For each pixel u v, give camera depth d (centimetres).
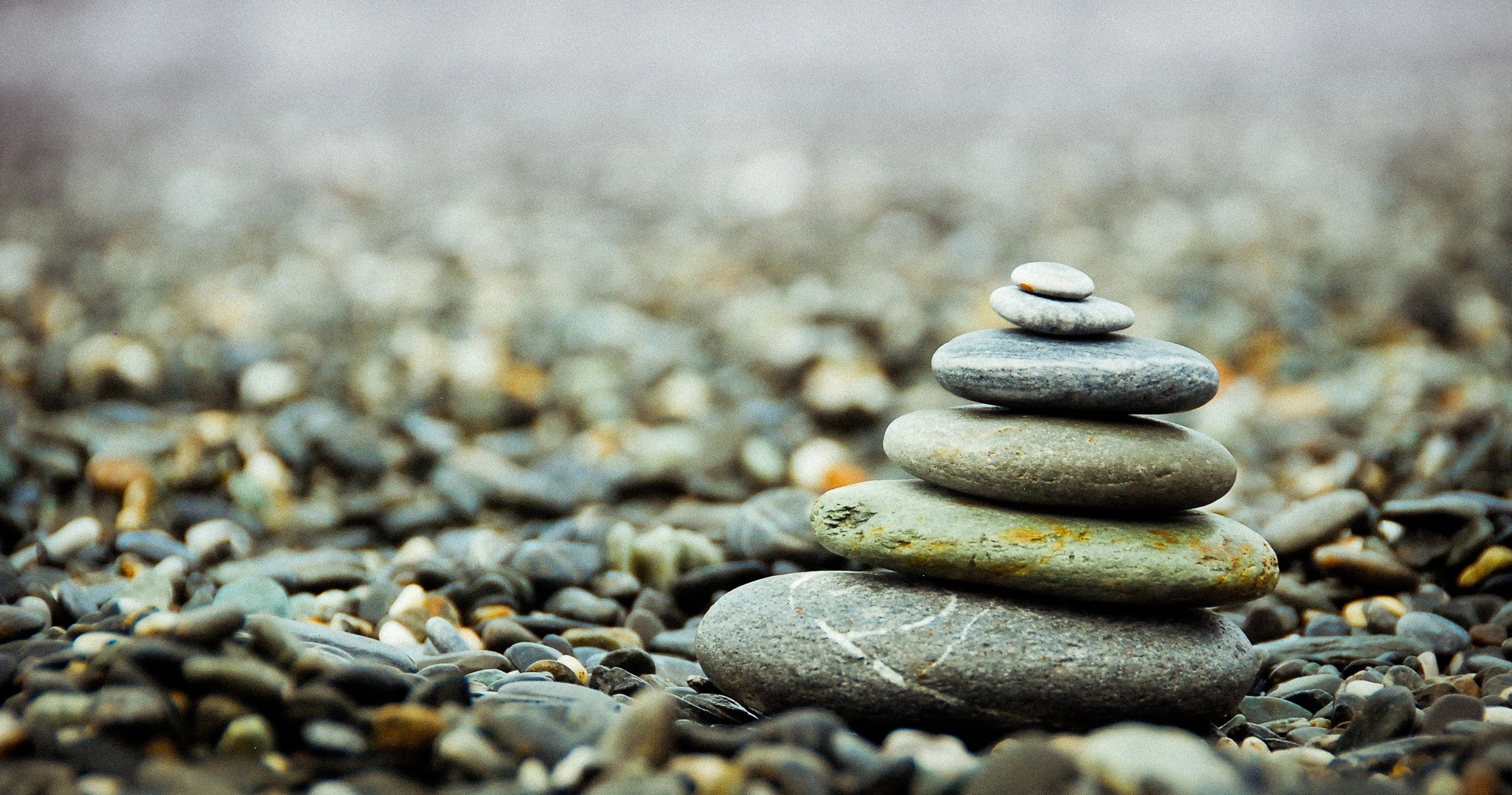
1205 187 304
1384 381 175
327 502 132
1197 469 94
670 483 138
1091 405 94
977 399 95
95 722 87
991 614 94
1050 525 94
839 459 150
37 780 86
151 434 142
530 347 204
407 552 121
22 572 109
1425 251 244
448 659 98
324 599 109
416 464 143
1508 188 284
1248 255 249
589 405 178
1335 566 109
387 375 184
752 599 96
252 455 136
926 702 93
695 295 237
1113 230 274
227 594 105
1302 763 91
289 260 259
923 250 264
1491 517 111
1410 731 92
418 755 89
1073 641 93
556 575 111
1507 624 105
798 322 213
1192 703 93
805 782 85
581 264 258
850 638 93
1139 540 94
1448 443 125
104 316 216
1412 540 111
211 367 182
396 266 252
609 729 89
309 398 174
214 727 88
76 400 168
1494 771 86
